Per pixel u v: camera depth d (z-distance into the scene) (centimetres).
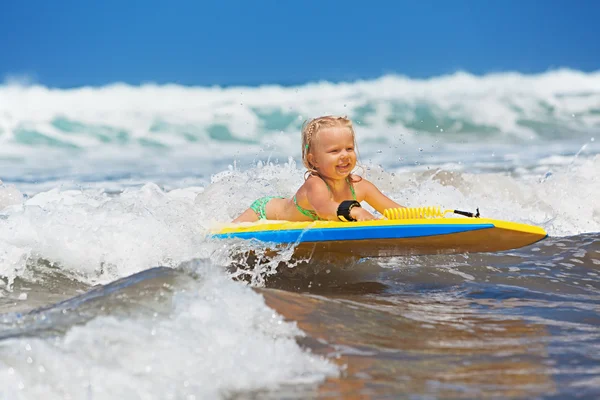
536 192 2941
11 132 6197
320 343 1149
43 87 7594
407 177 3275
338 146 1881
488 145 5828
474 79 8644
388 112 7038
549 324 1383
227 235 1877
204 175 4728
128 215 1941
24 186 4303
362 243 1748
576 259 2008
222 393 934
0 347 968
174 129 6425
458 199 2716
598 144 5744
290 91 7988
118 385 909
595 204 2816
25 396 870
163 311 1137
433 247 1747
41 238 1841
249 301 1241
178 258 1848
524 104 7238
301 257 1881
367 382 1002
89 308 1152
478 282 1797
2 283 1681
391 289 1727
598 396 972
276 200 2072
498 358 1142
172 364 973
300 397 939
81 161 5356
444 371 1068
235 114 6862
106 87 7750
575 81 8675
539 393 981
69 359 949
